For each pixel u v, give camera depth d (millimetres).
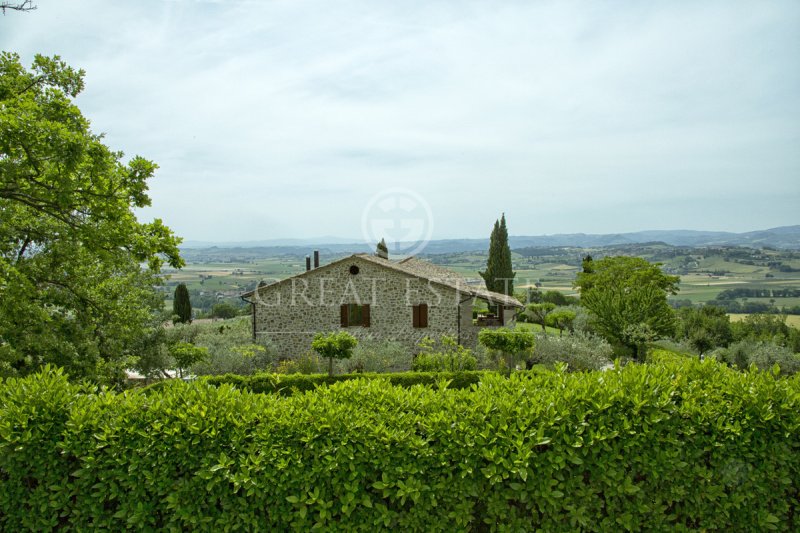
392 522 5000
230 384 5844
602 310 32625
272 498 4980
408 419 5266
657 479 5203
